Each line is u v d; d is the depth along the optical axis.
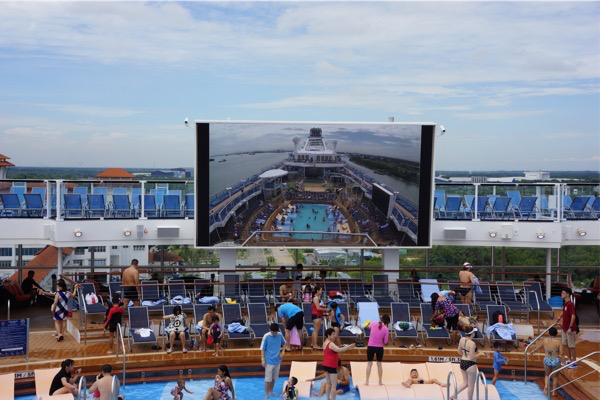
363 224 22.06
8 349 15.95
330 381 14.59
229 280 22.48
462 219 23.59
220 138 21.44
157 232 22.67
